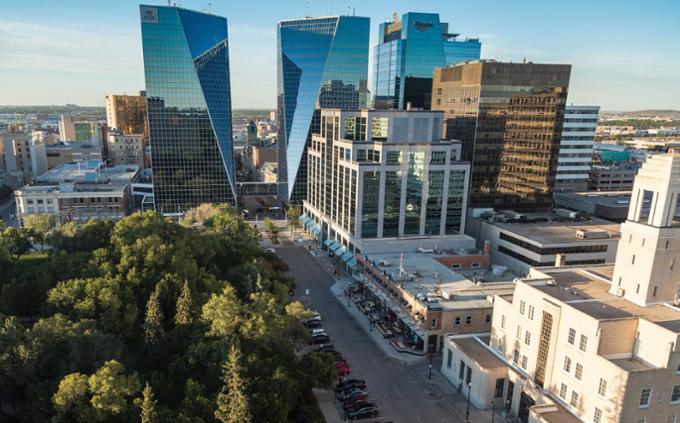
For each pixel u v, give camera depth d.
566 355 69.56
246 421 58.78
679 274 71.12
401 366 91.44
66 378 59.09
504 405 79.25
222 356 67.69
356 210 137.62
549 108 168.50
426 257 130.25
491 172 169.75
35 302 90.00
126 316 81.81
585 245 134.12
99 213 183.62
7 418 66.50
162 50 189.50
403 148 136.38
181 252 97.38
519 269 139.12
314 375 72.94
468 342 88.00
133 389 61.69
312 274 142.62
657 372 61.12
